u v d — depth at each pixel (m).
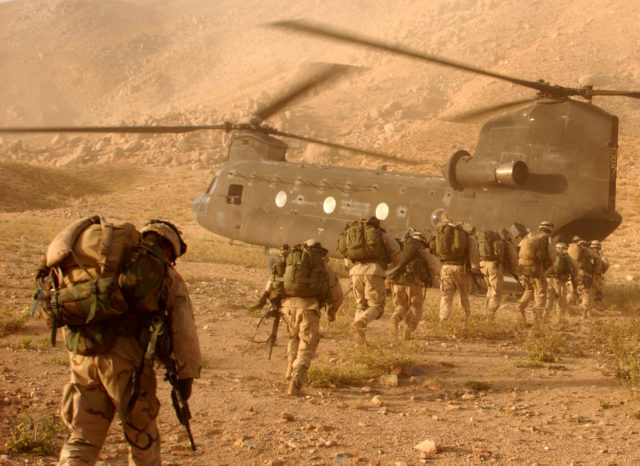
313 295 6.51
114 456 4.53
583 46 90.62
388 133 74.69
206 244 22.75
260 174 18.88
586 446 5.01
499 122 15.02
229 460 4.58
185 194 51.88
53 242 3.44
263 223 18.36
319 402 6.11
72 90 167.12
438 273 9.14
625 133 58.84
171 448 4.76
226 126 20.41
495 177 14.41
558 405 6.18
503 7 117.06
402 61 107.62
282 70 144.88
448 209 15.32
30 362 6.98
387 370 7.20
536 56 90.94
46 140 98.50
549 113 14.39
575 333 10.21
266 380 6.87
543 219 14.17
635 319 10.19
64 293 3.30
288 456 4.66
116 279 3.31
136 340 3.38
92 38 193.88
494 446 4.98
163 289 3.42
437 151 58.78
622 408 6.03
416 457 4.71
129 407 3.28
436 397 6.41
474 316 10.63
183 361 3.42
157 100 154.25
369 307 8.45
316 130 80.44
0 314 9.16
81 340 3.33
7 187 49.19
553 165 14.35
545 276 10.73
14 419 5.07
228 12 196.00
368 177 16.88
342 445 4.92
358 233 8.46
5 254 17.30
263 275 16.38
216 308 11.18
